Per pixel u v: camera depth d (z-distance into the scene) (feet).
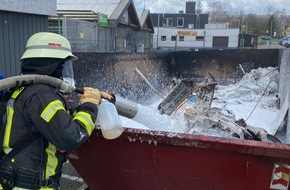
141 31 101.65
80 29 45.96
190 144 6.88
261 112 34.04
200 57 49.57
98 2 79.71
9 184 6.11
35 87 6.18
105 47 64.08
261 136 12.26
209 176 7.16
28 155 6.15
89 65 23.85
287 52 33.76
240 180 6.91
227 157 6.77
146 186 8.11
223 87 44.98
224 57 50.16
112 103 7.47
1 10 20.21
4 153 6.36
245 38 164.66
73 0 80.69
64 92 6.74
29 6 22.36
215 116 14.43
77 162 8.65
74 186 13.14
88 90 6.92
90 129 6.37
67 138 5.88
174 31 162.09
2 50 20.68
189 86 24.56
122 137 7.44
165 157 7.36
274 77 42.98
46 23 25.32
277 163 6.40
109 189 8.84
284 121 26.35
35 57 6.28
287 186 6.51
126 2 78.13
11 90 6.49
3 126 6.30
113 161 8.07
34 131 6.12
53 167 6.44
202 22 197.88
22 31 22.48
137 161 7.76
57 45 6.49
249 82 43.80
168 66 46.44
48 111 5.90
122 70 30.48
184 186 7.59
